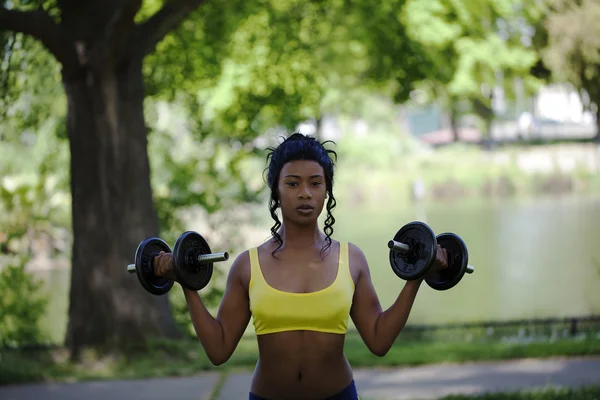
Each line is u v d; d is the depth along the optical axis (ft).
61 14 37.45
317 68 58.18
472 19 58.90
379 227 115.24
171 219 49.42
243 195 50.65
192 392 30.53
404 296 12.12
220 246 50.93
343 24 56.39
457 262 12.19
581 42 51.34
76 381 33.42
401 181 161.27
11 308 41.75
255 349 39.93
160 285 12.41
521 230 102.94
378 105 172.76
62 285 63.62
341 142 169.27
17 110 47.73
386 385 30.63
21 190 48.80
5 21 34.81
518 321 43.39
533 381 30.17
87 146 37.35
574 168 161.99
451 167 165.07
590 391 26.48
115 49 36.27
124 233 37.40
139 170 37.96
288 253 12.25
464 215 126.21
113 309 36.91
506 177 161.17
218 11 50.29
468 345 37.96
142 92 38.37
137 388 31.58
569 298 59.26
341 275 12.19
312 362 12.04
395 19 53.57
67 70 37.06
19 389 31.94
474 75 66.59
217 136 54.90
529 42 60.39
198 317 12.19
